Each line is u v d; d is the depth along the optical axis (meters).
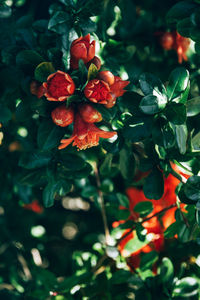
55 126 0.58
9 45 0.68
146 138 0.62
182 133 0.59
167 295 0.66
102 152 0.68
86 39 0.56
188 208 0.63
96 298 0.70
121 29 0.77
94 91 0.54
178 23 0.63
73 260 0.73
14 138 0.76
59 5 0.63
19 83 0.64
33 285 0.75
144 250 0.72
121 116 0.62
